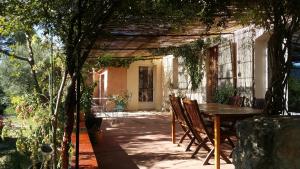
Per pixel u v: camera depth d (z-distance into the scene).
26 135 3.89
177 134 9.18
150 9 3.87
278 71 3.49
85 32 3.38
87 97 8.04
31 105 3.84
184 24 6.01
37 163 4.20
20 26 3.34
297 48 5.91
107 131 9.91
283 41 3.47
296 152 2.96
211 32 9.23
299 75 6.43
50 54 3.63
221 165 5.67
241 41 10.08
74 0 3.22
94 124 8.00
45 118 3.75
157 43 10.88
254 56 9.46
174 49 13.43
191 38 10.28
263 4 3.44
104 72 18.80
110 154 6.77
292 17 3.39
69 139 3.58
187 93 14.36
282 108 3.56
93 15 3.38
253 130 3.19
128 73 18.12
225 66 11.11
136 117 13.84
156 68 18.22
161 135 9.05
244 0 3.59
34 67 3.75
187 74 14.23
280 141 3.01
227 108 6.40
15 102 3.87
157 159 6.25
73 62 3.46
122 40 8.86
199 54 12.94
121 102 14.01
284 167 2.98
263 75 9.51
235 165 3.46
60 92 3.51
